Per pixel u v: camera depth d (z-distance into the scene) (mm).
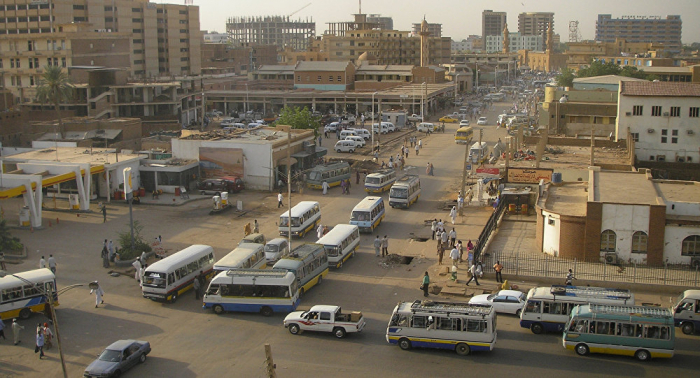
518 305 40156
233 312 41719
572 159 73062
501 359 34406
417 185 71812
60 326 39625
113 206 69500
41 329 35531
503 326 38938
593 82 118938
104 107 118125
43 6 159500
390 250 54562
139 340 37406
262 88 176000
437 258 52312
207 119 140500
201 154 77750
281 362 34406
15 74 129375
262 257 48844
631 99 76562
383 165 91500
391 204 68625
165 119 123062
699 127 74062
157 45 187125
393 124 132500
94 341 37500
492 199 69375
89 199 68938
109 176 71625
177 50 194000
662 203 46406
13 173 66062
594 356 34688
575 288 38438
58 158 73812
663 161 75312
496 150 95562
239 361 34688
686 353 35031
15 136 97812
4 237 53906
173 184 74625
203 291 45344
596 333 34469
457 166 92000
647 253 46781
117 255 50875
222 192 70812
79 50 128625
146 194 74562
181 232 59969
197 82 170875
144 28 181250
